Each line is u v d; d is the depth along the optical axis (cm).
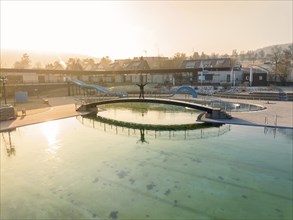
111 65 8525
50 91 4603
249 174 1098
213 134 1719
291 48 9788
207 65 6297
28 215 820
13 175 1140
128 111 2908
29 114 2473
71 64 10081
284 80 5256
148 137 1755
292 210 821
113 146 1559
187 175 1105
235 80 5031
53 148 1522
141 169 1185
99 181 1066
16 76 4319
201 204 868
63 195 950
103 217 803
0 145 1577
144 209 844
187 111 2848
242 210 827
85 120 2331
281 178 1052
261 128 1767
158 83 5662
